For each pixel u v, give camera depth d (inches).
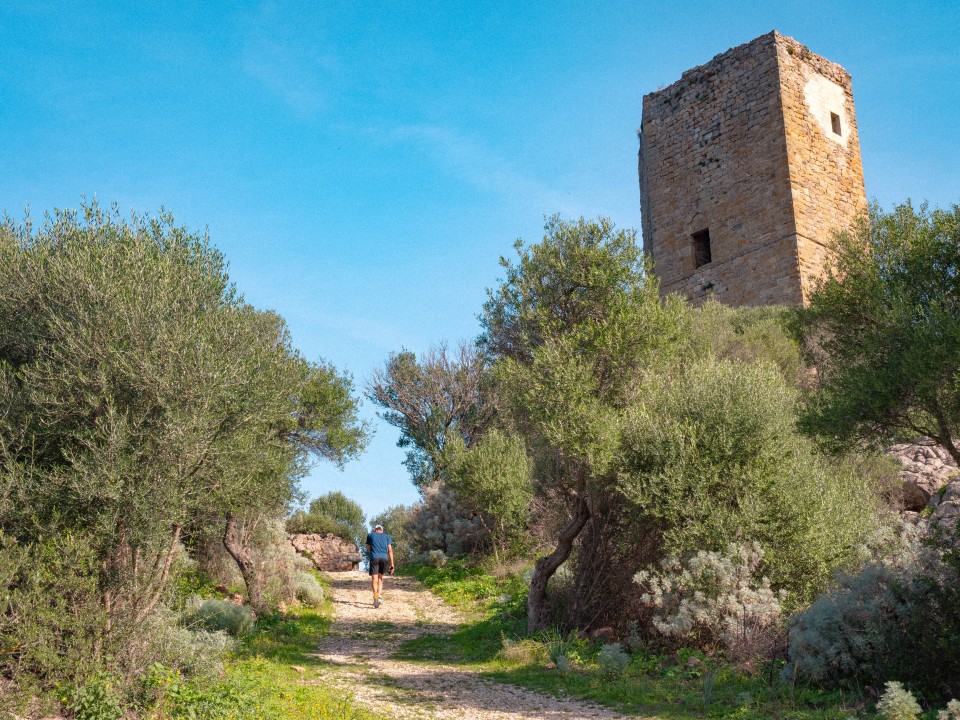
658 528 520.7
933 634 344.5
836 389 457.7
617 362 572.4
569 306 603.8
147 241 419.2
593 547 566.6
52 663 314.5
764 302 1262.3
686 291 1373.0
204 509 430.3
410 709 374.6
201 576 685.3
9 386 359.6
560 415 540.1
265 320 622.5
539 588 578.6
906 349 412.5
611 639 528.4
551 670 473.7
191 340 373.1
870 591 380.8
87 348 354.0
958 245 450.3
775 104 1290.6
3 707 293.1
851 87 1406.3
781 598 454.6
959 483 579.8
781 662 403.2
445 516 1145.4
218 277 456.8
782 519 481.4
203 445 366.9
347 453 705.0
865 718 315.9
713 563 451.8
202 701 330.0
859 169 1369.3
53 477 336.5
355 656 543.8
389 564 832.9
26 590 324.2
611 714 361.7
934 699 331.9
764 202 1284.4
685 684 406.3
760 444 508.7
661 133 1446.9
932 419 434.3
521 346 617.6
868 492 545.3
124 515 344.8
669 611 477.7
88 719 300.2
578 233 605.9
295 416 671.1
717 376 549.6
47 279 377.7
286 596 735.1
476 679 458.9
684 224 1392.7
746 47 1342.3
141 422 352.5
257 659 465.7
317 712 338.6
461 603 800.9
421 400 1258.6
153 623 349.1
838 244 534.3
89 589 333.4
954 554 356.2
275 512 717.9
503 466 922.1
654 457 519.5
